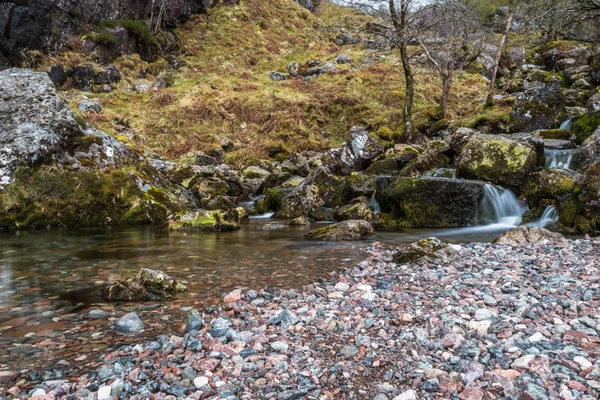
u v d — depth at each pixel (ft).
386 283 16.57
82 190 35.76
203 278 18.43
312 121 81.30
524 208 38.29
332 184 43.55
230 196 49.62
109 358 10.50
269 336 11.46
